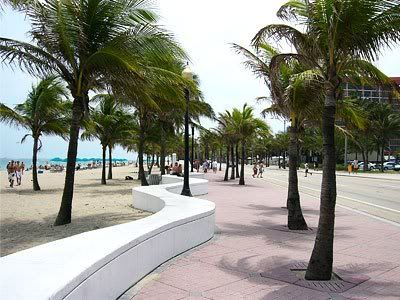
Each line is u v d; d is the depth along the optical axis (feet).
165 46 38.78
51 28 37.76
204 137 157.69
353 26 21.13
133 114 101.91
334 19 21.29
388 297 18.78
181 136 159.94
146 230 21.95
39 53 38.73
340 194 82.79
